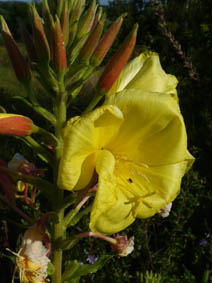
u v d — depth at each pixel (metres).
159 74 0.15
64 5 0.15
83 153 0.12
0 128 0.13
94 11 0.15
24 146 0.42
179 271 0.30
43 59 0.14
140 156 0.14
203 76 0.48
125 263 0.29
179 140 0.13
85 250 0.28
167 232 0.31
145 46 0.54
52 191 0.16
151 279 0.23
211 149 0.43
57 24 0.13
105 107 0.12
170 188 0.14
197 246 0.31
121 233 0.29
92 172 0.13
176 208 0.30
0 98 0.66
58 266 0.17
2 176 0.16
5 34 0.14
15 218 0.30
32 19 0.14
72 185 0.12
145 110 0.12
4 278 0.27
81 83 0.15
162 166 0.14
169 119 0.13
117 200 0.13
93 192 0.16
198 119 0.49
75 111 0.50
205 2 0.51
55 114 0.15
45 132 0.14
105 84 0.14
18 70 0.15
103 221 0.12
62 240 0.16
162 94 0.12
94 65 0.15
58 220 0.16
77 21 0.15
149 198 0.14
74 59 0.16
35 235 0.14
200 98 0.48
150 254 0.28
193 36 0.51
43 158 0.16
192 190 0.33
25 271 0.14
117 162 0.14
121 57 0.14
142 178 0.14
